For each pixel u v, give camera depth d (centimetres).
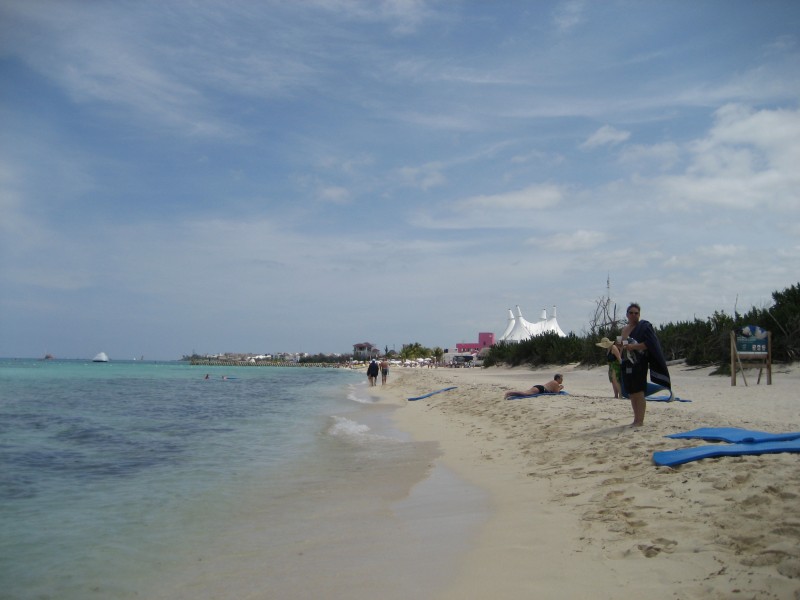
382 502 718
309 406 2300
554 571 423
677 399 1261
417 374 5534
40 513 695
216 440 1311
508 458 899
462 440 1173
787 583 337
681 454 636
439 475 859
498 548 492
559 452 836
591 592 378
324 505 717
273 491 801
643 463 659
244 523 645
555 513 567
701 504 491
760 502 462
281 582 461
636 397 862
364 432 1446
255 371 9838
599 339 3284
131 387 3744
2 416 1825
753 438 665
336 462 1020
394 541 549
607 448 773
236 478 891
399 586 432
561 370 3934
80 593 456
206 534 606
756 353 1633
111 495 786
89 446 1224
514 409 1384
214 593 448
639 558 420
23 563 522
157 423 1662
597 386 2036
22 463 1025
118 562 523
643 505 525
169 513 691
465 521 591
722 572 371
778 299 2214
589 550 453
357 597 418
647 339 860
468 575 439
